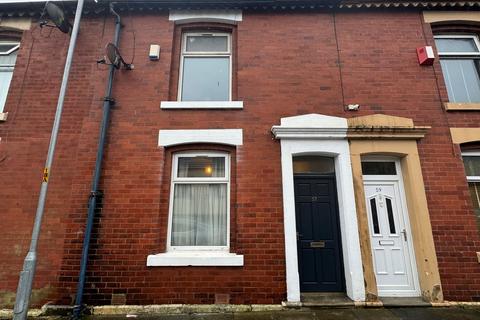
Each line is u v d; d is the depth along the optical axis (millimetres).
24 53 6691
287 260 5352
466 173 6066
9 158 6000
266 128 6051
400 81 6414
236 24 6855
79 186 5703
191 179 5973
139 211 5602
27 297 4406
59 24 6281
